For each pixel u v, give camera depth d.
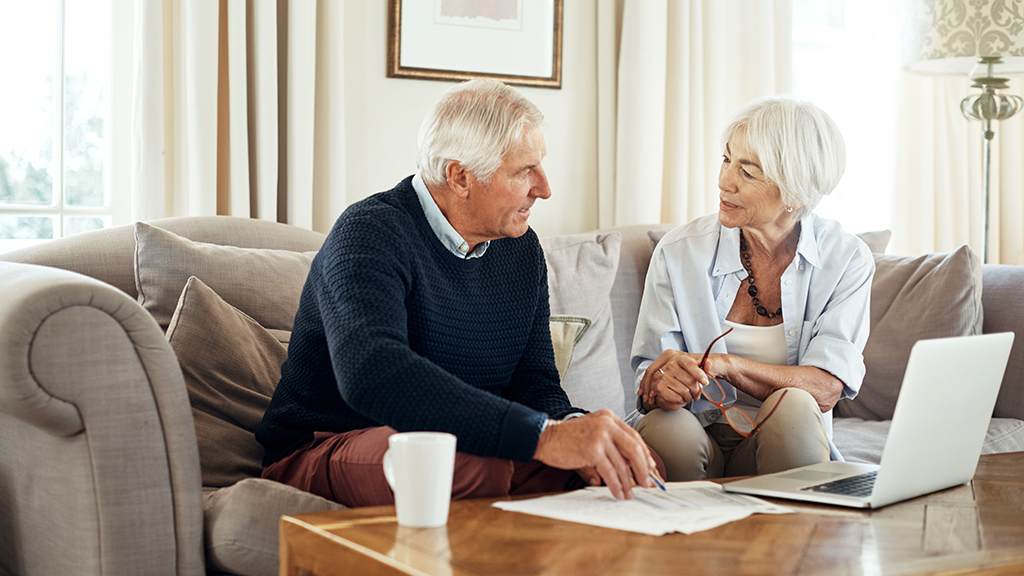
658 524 0.95
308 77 2.25
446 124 1.33
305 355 1.36
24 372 1.09
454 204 1.37
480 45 2.61
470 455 1.10
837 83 3.51
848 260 1.74
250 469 1.48
